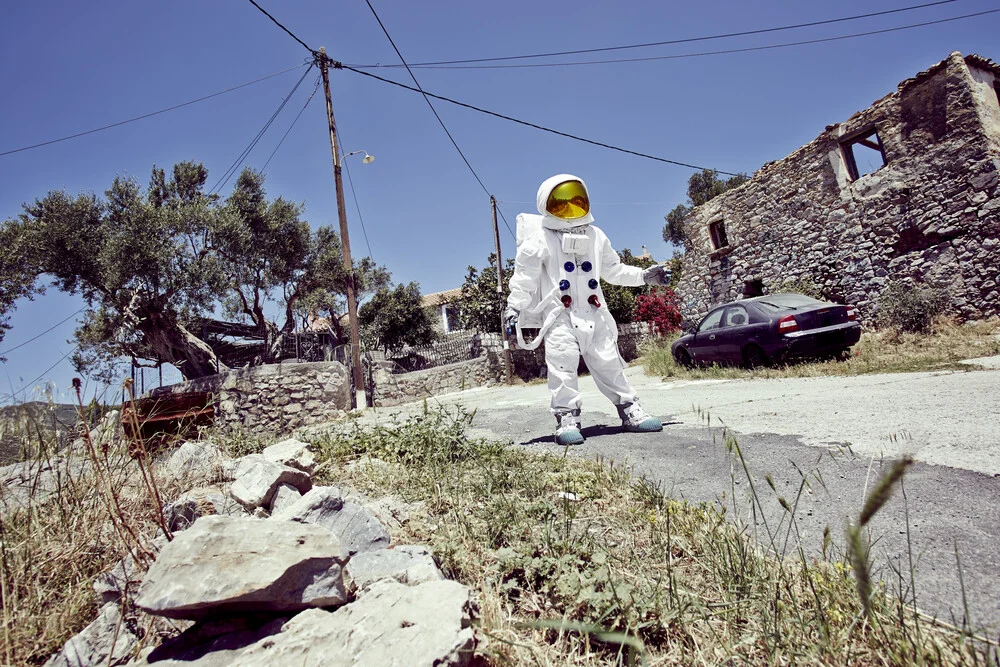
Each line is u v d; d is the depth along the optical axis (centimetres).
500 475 302
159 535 211
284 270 1703
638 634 143
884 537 185
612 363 433
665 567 178
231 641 135
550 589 166
